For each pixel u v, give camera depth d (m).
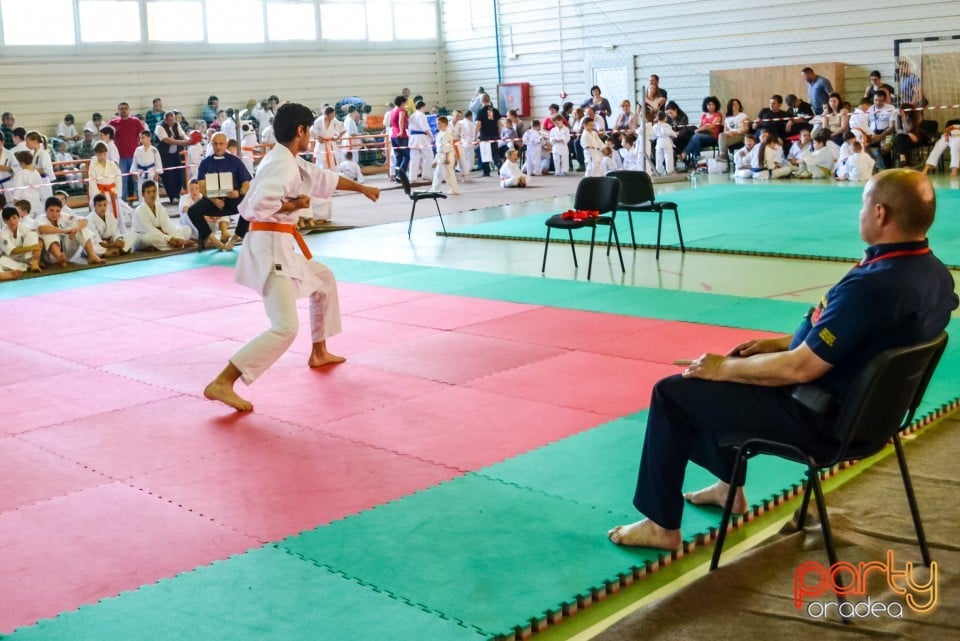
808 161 17.31
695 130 20.41
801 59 19.95
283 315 5.92
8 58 19.59
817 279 8.86
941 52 18.14
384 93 25.42
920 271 3.24
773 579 3.61
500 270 10.05
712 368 3.53
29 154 14.94
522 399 5.84
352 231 13.54
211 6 22.28
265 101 22.59
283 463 5.03
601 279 9.34
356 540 4.12
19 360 7.32
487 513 4.32
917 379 3.38
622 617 3.50
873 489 4.36
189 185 12.76
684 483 4.52
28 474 5.05
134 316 8.67
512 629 3.38
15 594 3.79
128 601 3.69
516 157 19.02
